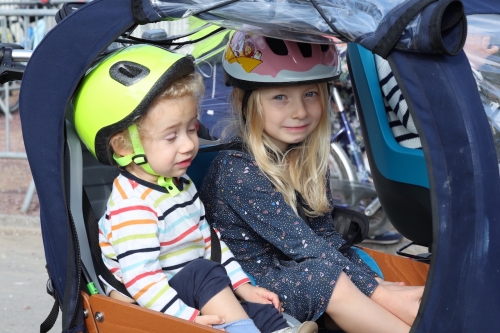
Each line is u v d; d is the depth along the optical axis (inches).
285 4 57.7
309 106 74.6
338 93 160.4
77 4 72.4
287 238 73.4
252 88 73.2
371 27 54.2
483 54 68.3
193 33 79.0
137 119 64.2
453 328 52.5
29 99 63.1
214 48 86.4
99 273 67.8
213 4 57.9
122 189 68.2
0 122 265.6
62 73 62.1
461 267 52.2
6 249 158.6
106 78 63.9
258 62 71.9
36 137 63.0
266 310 67.9
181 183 71.4
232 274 72.8
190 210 70.5
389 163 82.2
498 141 65.1
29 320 122.9
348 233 83.9
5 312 125.9
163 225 67.9
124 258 65.4
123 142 66.2
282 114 73.7
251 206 74.9
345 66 150.9
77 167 67.9
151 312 61.1
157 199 68.0
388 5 53.9
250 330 64.1
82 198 68.4
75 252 63.0
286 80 71.0
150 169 67.3
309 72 71.2
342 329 70.9
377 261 85.7
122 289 67.1
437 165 51.9
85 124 65.3
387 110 85.0
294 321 68.5
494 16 67.4
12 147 234.2
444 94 52.7
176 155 66.6
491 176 52.6
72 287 63.2
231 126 81.5
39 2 184.7
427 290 52.6
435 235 51.7
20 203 187.3
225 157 77.0
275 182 75.4
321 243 72.5
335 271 69.4
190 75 66.7
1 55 69.9
